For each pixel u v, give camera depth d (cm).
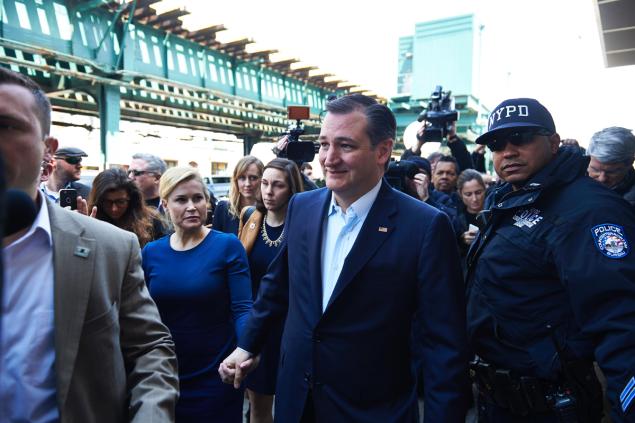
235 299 214
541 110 159
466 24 2194
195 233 222
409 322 150
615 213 137
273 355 245
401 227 149
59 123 1090
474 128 1942
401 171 294
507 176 162
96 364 112
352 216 154
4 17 667
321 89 1444
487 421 171
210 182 1134
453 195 398
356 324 146
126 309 127
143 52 890
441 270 144
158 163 356
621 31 588
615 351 124
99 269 115
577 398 143
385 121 148
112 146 862
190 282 208
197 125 1320
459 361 139
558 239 142
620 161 244
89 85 837
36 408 103
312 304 155
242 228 322
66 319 105
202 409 206
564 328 145
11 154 96
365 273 147
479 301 166
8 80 97
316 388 150
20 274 103
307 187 354
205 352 210
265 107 1184
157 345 130
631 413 119
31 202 48
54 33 739
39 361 104
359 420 142
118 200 262
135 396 119
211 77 1050
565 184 151
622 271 128
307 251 162
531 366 150
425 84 2302
